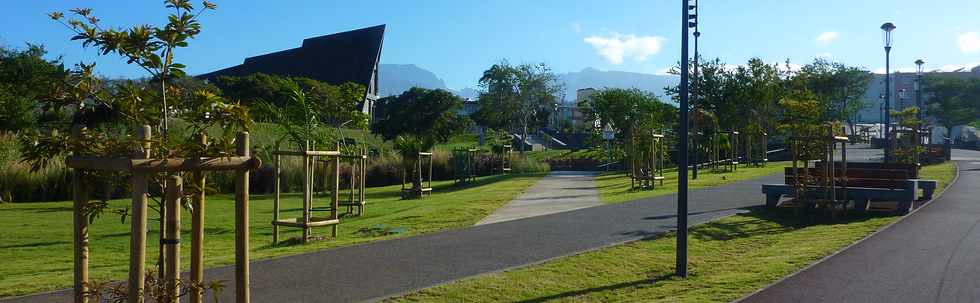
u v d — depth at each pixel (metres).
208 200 23.39
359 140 44.97
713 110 39.47
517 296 8.23
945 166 31.81
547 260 10.24
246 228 5.27
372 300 7.98
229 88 60.22
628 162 34.69
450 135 71.00
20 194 24.36
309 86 56.59
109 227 16.09
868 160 37.34
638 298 8.04
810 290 7.94
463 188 30.12
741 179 25.88
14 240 14.12
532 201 19.72
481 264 10.02
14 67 33.50
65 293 8.24
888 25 27.81
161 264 5.05
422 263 10.11
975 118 79.56
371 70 85.56
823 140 15.24
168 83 5.46
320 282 8.90
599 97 46.31
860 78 64.19
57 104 5.08
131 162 4.48
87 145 4.88
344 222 16.86
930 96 79.62
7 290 8.39
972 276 8.51
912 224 13.11
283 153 13.19
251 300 8.00
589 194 22.14
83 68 5.07
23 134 5.02
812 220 14.60
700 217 14.94
